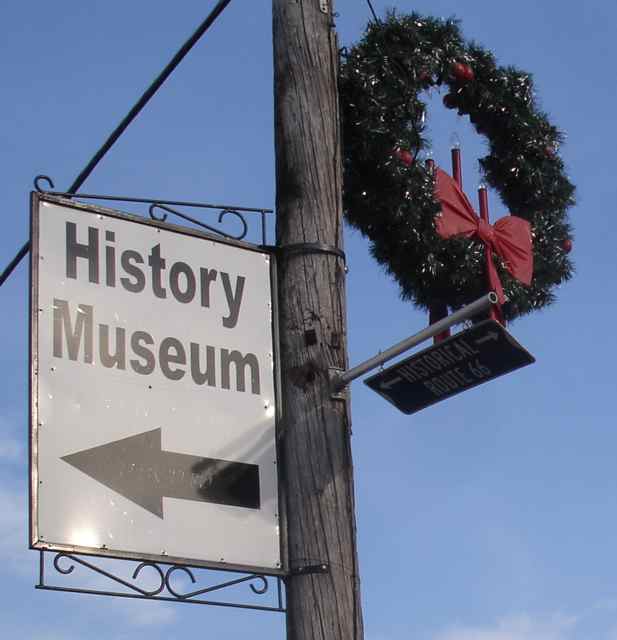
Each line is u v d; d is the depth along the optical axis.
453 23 7.29
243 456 5.21
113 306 5.15
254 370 5.38
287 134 5.91
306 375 5.43
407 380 5.11
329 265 5.66
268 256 5.63
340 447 5.36
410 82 6.79
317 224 5.73
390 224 6.72
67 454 4.86
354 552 5.25
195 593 4.93
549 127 7.73
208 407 5.21
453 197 6.93
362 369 5.33
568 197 7.72
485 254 7.00
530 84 7.67
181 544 4.95
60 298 5.05
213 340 5.33
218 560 5.00
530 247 7.26
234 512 5.11
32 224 5.10
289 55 6.05
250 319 5.46
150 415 5.07
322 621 5.09
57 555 4.76
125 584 4.82
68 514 4.79
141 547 4.87
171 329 5.25
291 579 5.17
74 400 4.94
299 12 6.11
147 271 5.29
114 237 5.26
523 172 7.62
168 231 5.39
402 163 6.63
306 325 5.52
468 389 5.05
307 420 5.36
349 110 6.64
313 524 5.21
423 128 6.75
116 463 4.94
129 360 5.11
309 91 5.98
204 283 5.40
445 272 6.85
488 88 7.54
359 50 6.80
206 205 5.55
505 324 7.29
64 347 4.99
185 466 5.07
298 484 5.27
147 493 4.96
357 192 6.67
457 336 4.85
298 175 5.82
